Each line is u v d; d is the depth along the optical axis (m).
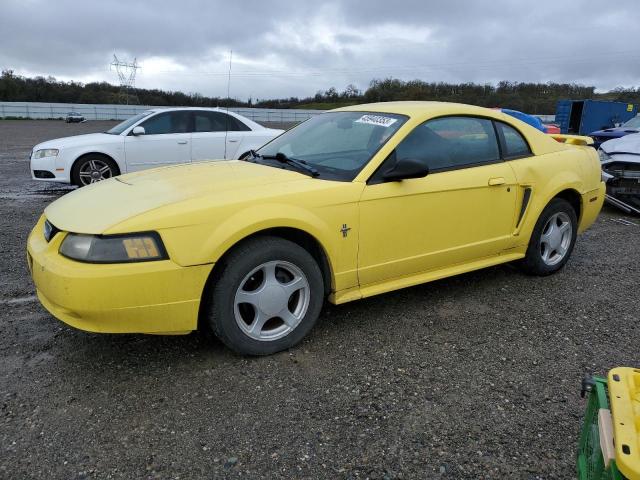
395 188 3.36
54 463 2.19
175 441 2.34
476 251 3.93
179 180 3.30
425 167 3.21
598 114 24.41
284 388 2.77
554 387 2.84
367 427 2.46
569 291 4.26
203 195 2.91
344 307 3.85
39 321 3.48
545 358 3.15
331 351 3.18
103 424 2.44
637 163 7.11
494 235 4.01
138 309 2.64
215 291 2.84
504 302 3.99
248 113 54.00
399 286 3.55
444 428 2.47
